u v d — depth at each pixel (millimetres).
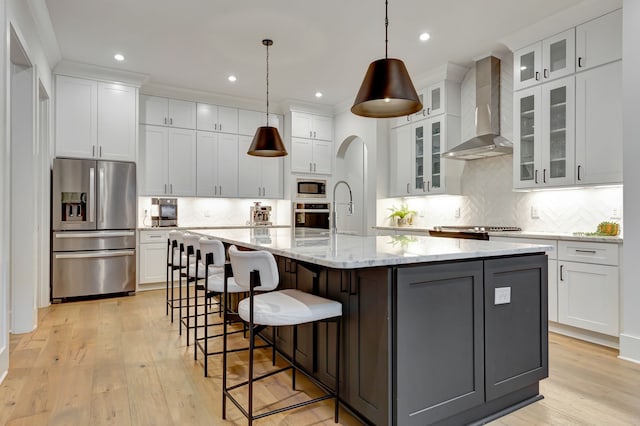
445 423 1825
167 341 3115
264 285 1802
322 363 2199
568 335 3283
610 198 3424
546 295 2197
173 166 5473
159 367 2590
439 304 1784
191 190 5605
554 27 3457
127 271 4715
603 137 3141
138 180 5227
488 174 4562
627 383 2363
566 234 3463
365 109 2480
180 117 5543
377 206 5492
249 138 6102
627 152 2768
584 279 3090
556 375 2477
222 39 3873
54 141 4402
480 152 4141
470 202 4773
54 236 4309
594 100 3199
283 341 2684
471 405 1873
